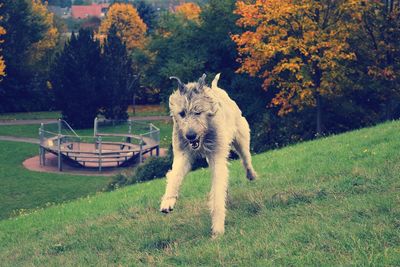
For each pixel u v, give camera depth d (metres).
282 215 11.05
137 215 13.88
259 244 9.64
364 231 9.27
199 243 10.64
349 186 11.90
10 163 48.88
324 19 39.38
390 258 8.13
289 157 17.16
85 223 14.50
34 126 70.56
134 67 81.19
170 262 9.97
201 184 15.94
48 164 48.78
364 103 42.62
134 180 31.98
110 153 46.62
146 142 49.69
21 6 86.81
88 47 69.19
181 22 57.97
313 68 39.06
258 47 38.84
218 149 10.79
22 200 36.56
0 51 83.38
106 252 11.59
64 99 69.06
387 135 16.28
